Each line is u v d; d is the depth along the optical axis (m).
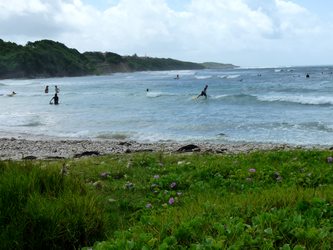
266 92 54.28
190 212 5.99
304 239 4.78
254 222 5.25
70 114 37.44
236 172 10.29
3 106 46.25
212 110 37.12
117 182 10.36
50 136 26.55
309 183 9.17
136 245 4.79
